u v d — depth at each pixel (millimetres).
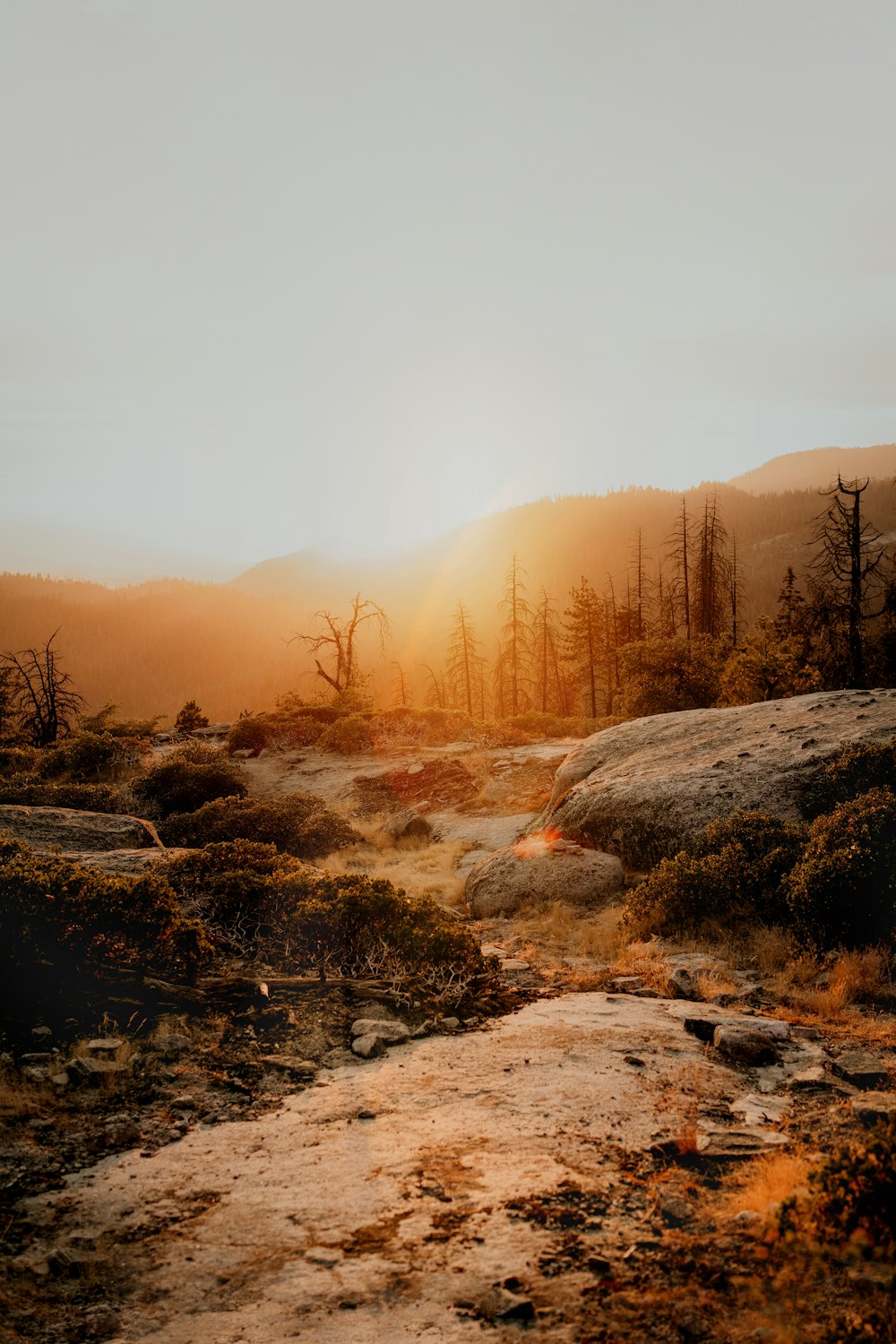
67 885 8320
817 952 9445
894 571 38125
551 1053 6797
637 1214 4328
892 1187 3867
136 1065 6500
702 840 12406
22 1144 5285
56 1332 3559
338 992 8344
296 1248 4156
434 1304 3666
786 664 25656
